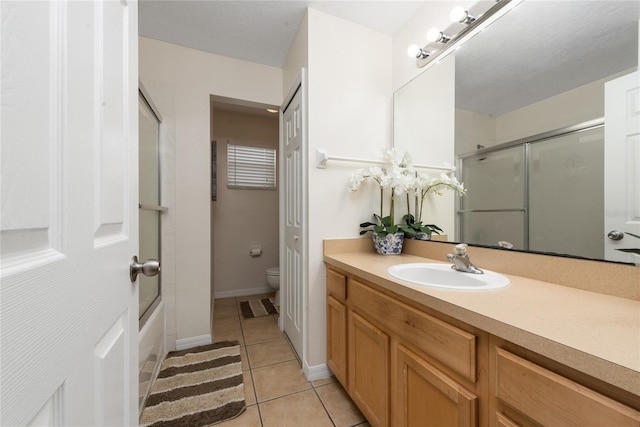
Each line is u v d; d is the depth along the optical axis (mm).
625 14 779
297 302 1791
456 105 1318
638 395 390
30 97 316
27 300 300
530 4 1013
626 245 758
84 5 443
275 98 2189
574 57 888
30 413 298
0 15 274
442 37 1302
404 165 1560
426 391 797
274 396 1386
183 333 1899
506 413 584
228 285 3107
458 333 682
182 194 1904
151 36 1808
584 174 856
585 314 617
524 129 1033
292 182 1918
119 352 581
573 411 460
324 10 1551
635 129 753
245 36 1805
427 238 1490
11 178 286
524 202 1029
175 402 1324
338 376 1375
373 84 1707
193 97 1939
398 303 919
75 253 401
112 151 554
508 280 924
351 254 1567
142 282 1479
